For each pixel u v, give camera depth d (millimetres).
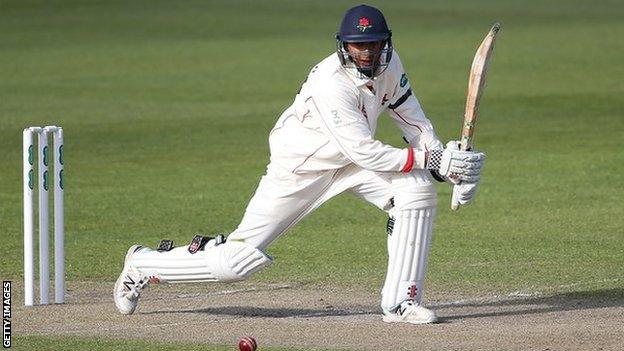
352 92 24188
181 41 111188
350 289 29328
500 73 85750
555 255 33344
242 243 25172
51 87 79000
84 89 77938
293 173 24750
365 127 24234
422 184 24547
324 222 39375
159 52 101375
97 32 120000
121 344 22641
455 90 77000
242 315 26031
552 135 58844
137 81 82375
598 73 85062
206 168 50219
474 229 37625
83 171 49656
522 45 105062
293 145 24641
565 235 36312
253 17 136125
